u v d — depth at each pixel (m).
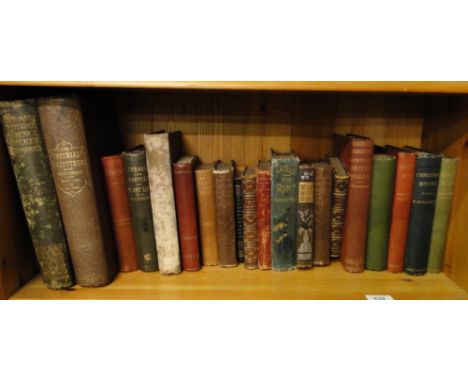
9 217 0.65
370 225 0.71
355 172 0.68
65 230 0.66
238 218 0.74
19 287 0.68
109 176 0.69
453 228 0.69
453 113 0.69
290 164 0.68
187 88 0.58
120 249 0.72
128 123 0.82
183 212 0.70
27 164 0.62
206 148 0.83
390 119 0.82
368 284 0.68
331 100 0.81
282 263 0.72
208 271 0.73
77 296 0.65
